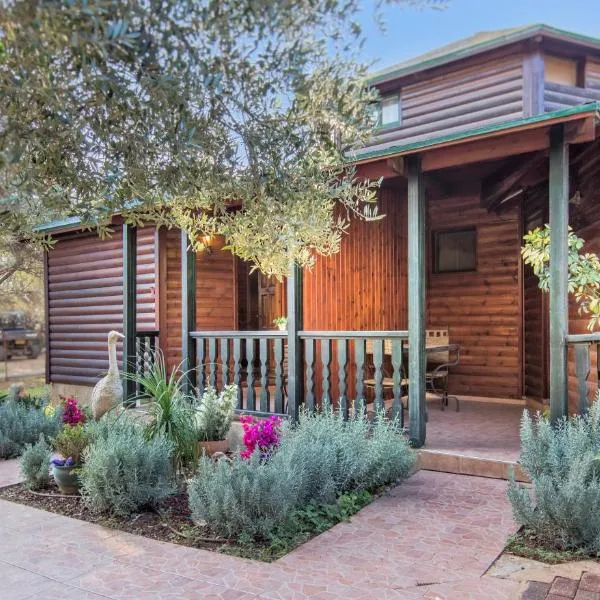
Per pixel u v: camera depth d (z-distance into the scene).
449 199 7.38
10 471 4.82
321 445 3.91
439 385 7.42
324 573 2.72
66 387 8.80
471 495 3.78
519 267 6.80
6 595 2.54
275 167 2.42
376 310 6.30
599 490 2.89
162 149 2.18
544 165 5.12
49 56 1.64
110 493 3.58
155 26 1.73
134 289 6.97
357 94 2.18
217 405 4.84
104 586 2.62
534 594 2.47
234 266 8.20
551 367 3.96
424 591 2.52
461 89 8.48
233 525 3.16
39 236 3.12
